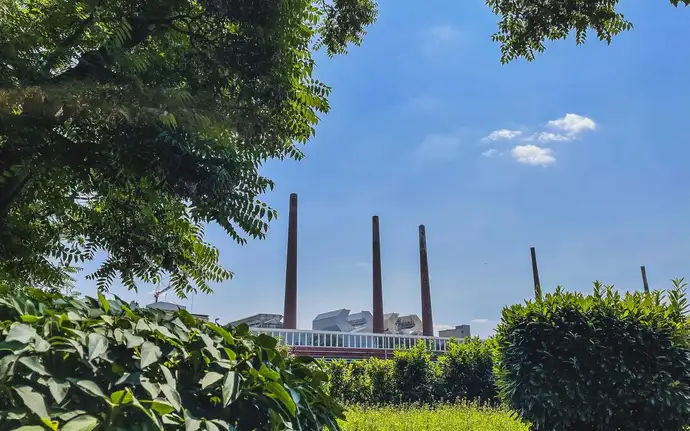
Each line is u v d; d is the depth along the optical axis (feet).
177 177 15.67
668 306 18.38
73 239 20.38
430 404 39.68
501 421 25.71
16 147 13.56
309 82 19.81
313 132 20.06
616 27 20.44
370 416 27.40
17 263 17.71
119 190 18.81
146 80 16.85
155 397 4.96
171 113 14.29
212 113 16.43
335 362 44.50
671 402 16.83
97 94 13.55
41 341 4.84
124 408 4.76
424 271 147.95
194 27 18.39
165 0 16.65
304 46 19.77
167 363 5.59
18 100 12.66
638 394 17.07
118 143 14.55
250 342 6.70
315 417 6.84
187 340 6.00
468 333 151.33
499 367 21.39
